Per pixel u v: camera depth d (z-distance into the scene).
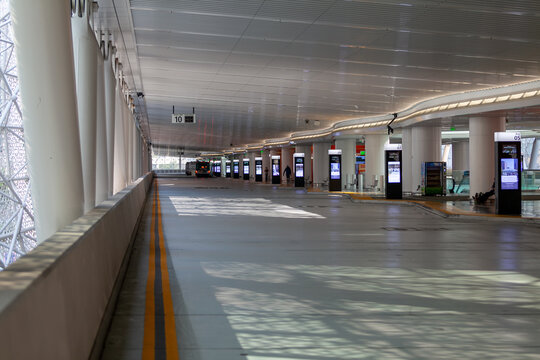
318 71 20.20
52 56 6.02
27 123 6.11
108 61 14.23
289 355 4.75
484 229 15.51
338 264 9.52
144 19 13.47
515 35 14.20
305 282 7.95
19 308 2.33
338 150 37.19
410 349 4.95
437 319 5.99
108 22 12.95
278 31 14.59
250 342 5.12
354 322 5.84
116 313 6.13
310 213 20.73
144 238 12.93
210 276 8.34
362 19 13.13
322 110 32.53
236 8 12.47
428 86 22.89
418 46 15.80
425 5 11.83
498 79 20.88
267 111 34.12
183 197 31.30
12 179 15.06
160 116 38.78
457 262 9.83
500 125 25.58
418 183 31.48
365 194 33.12
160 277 8.23
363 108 30.92
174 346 4.97
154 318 5.94
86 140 9.59
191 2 12.02
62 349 3.23
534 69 18.75
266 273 8.62
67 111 6.24
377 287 7.64
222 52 17.47
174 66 19.98
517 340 5.24
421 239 13.13
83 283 4.28
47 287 2.95
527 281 8.12
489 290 7.49
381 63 18.36
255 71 20.64
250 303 6.65
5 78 14.35
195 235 13.55
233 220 17.61
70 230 4.76
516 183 19.06
